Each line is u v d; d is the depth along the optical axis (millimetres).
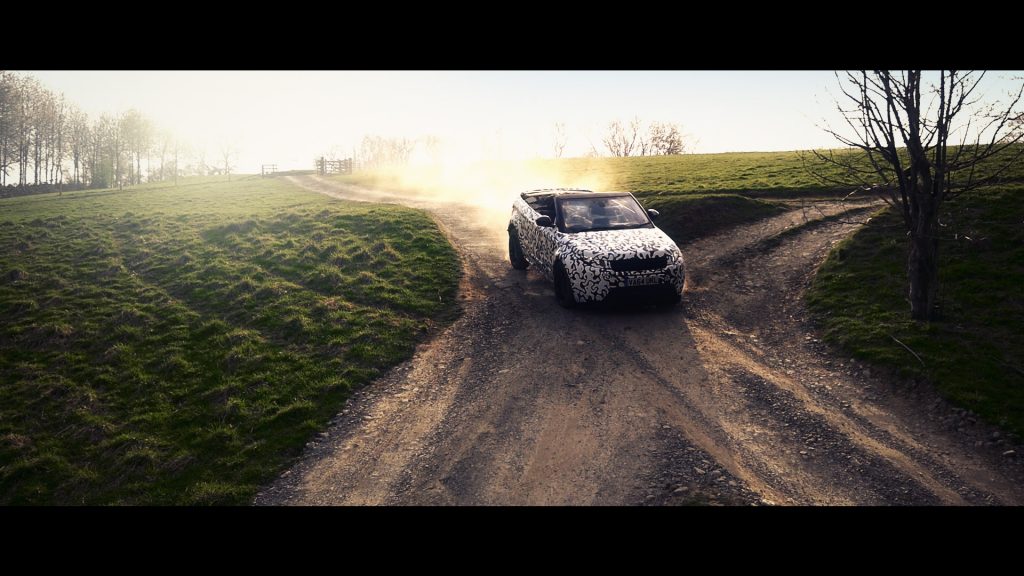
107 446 8188
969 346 8406
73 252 19516
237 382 9477
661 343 9641
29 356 11414
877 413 7398
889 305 10031
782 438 6957
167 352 10945
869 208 16594
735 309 11008
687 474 6297
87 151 97312
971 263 10812
